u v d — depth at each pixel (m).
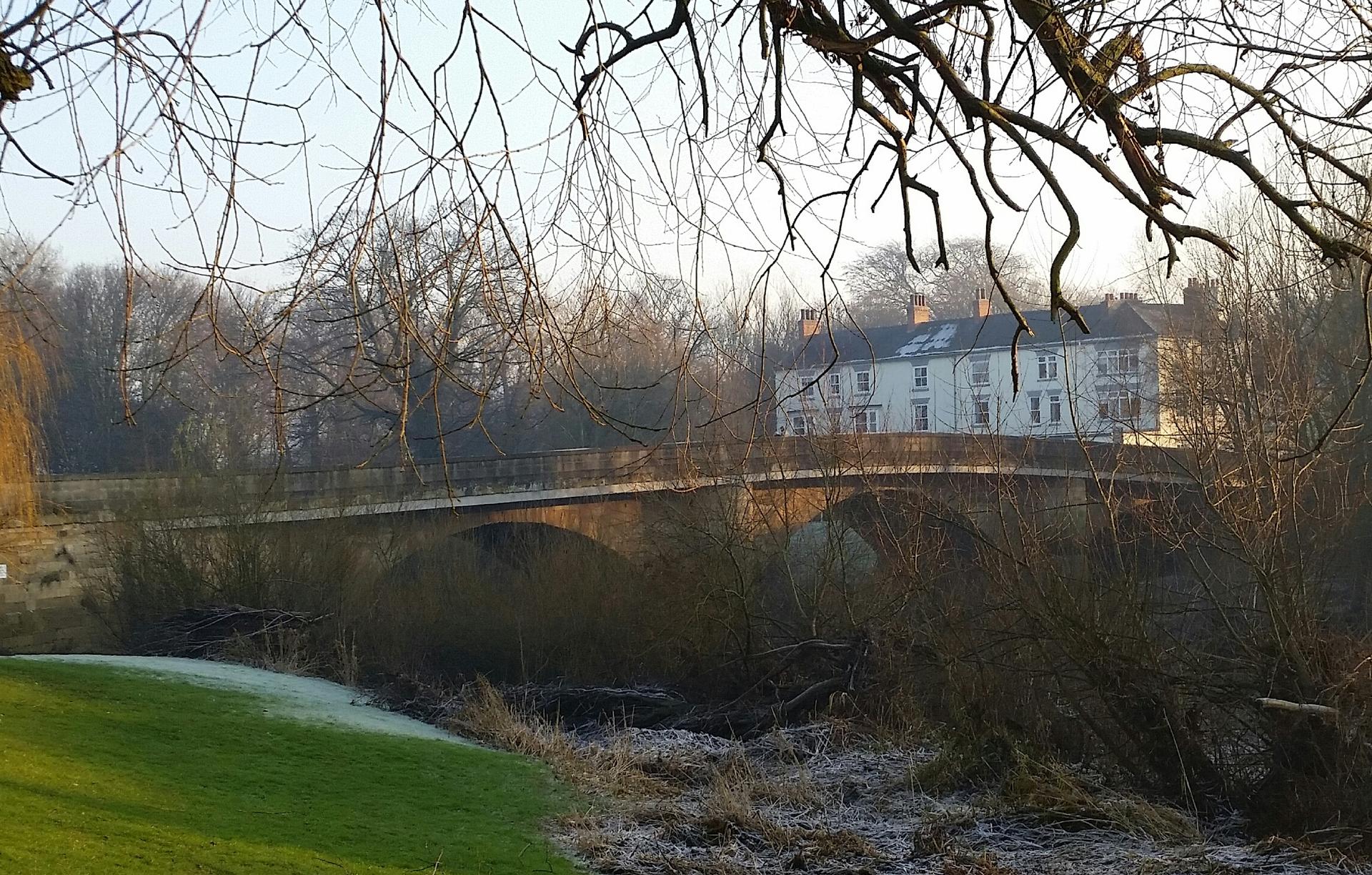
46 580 26.03
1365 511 15.69
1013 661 16.08
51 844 9.69
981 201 3.92
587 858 12.16
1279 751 13.15
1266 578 12.88
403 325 3.70
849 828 13.58
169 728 15.70
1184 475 14.94
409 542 29.03
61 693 16.89
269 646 25.19
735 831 13.55
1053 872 11.64
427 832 12.34
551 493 29.30
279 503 27.77
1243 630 14.16
